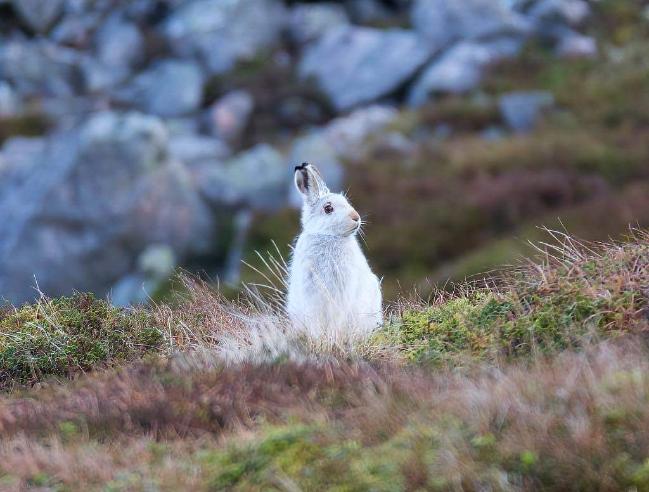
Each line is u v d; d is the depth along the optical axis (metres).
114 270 74.38
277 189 79.25
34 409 18.30
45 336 22.61
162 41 112.00
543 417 14.41
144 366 19.92
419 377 17.75
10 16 115.25
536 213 64.19
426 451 14.20
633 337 18.02
